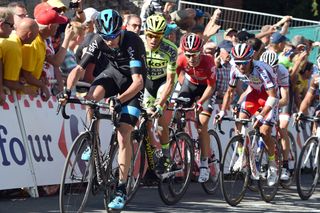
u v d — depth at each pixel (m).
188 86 19.59
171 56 17.19
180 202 18.28
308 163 20.83
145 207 16.95
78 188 14.30
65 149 17.89
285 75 20.50
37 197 17.00
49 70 17.98
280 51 24.02
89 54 14.82
